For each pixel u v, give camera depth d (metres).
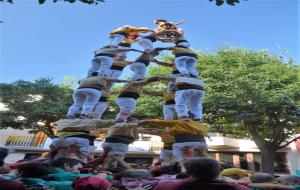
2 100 22.58
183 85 9.73
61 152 9.12
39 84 23.11
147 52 10.65
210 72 21.91
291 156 32.16
